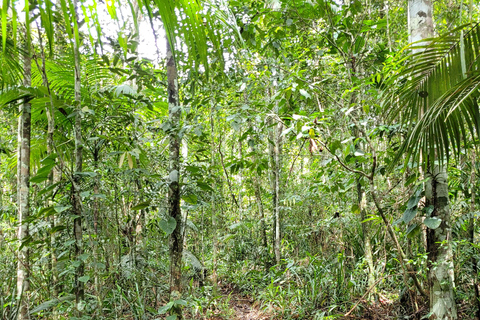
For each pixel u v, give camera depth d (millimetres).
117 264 3559
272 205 6230
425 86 2574
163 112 4602
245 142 7289
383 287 4699
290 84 3826
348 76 4152
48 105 2865
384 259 4195
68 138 3482
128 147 3047
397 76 2656
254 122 4027
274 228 6098
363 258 4395
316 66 4891
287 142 6918
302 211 6480
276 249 5637
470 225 3768
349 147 3359
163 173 4211
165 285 4301
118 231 3701
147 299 4262
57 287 3504
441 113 2293
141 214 4191
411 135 2363
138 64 3523
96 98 3299
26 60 3148
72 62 3471
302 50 4777
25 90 2754
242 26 4066
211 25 1325
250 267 6332
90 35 1132
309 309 4277
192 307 4316
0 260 4242
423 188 3008
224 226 6488
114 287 3773
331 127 4473
